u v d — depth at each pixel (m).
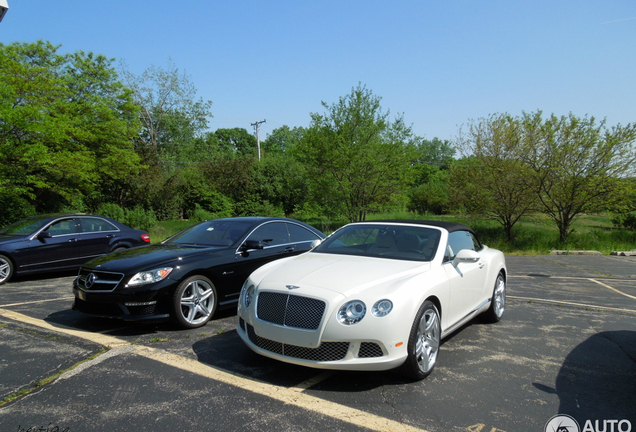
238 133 90.88
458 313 4.55
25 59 24.70
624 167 17.31
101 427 2.82
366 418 3.00
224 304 5.59
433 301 4.03
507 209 19.08
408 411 3.12
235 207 42.31
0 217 17.23
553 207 19.34
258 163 46.91
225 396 3.30
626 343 4.89
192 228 6.71
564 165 18.23
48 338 4.70
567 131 17.84
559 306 6.87
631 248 17.58
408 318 3.51
